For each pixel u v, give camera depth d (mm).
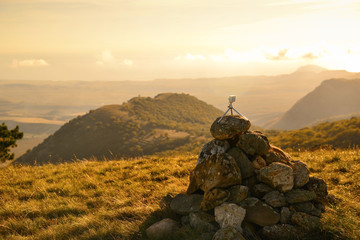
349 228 3811
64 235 4305
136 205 4840
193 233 3973
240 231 3889
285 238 3838
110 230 4254
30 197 5414
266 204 4016
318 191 4195
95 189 5547
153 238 4043
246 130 4344
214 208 4078
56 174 6422
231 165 4121
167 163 6680
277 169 4109
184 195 4406
